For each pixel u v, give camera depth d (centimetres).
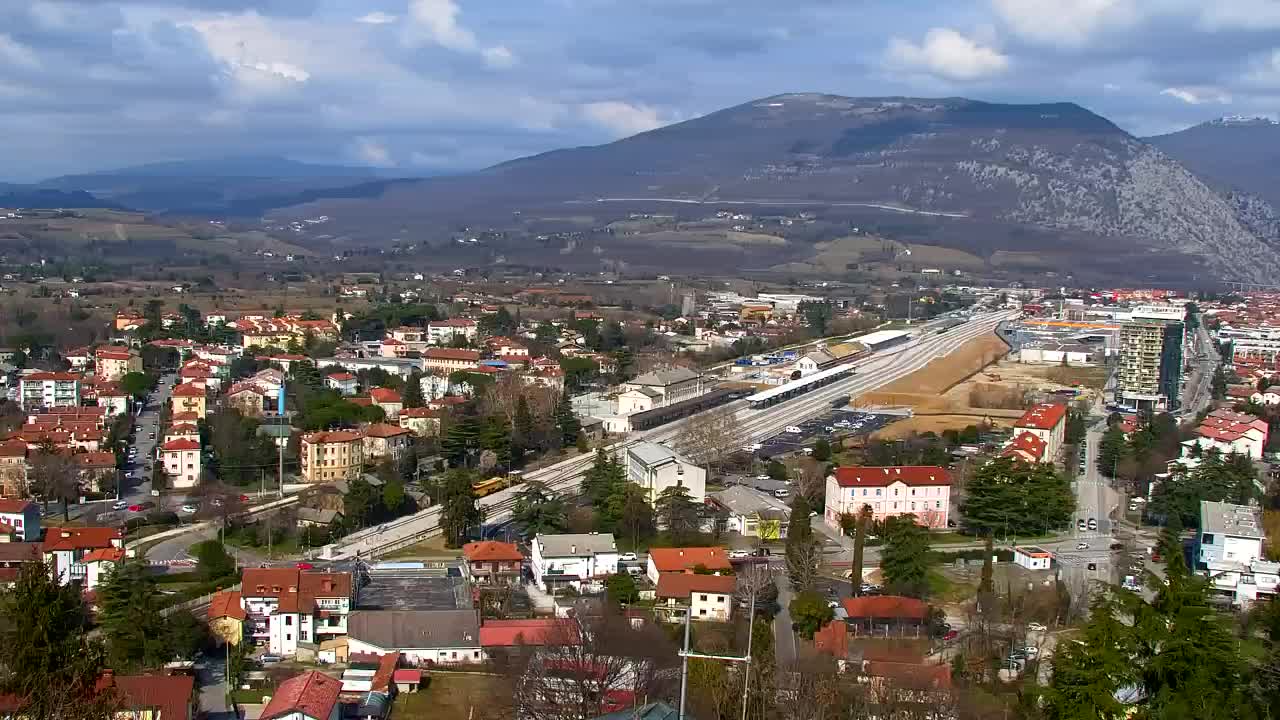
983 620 19112
